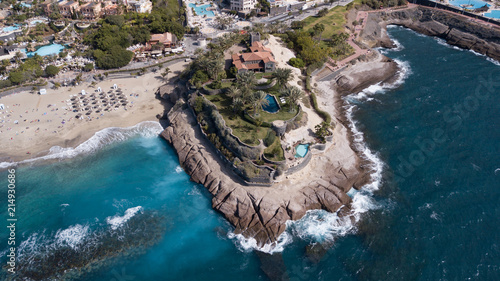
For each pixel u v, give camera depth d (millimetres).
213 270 96438
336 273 95250
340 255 100000
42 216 112000
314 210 113500
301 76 180875
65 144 142250
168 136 145625
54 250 100938
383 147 140250
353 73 194250
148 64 198625
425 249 100938
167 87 174000
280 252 101000
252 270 96500
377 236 105188
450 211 112250
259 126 133375
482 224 107625
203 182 123625
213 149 132500
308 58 188500
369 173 127438
